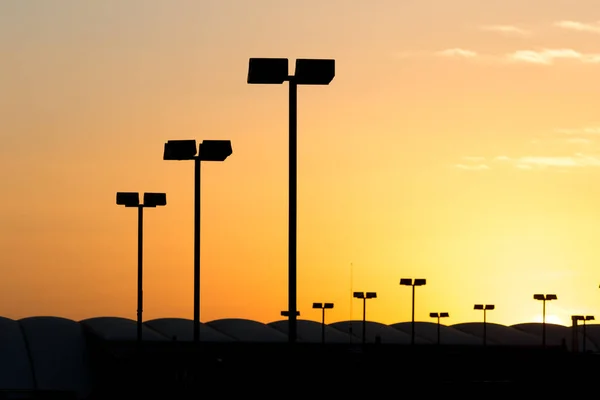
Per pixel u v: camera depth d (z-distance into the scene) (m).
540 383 151.88
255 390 135.62
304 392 134.88
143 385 131.25
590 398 130.38
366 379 156.75
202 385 132.12
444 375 193.00
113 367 143.25
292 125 98.56
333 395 132.38
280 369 145.50
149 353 133.50
